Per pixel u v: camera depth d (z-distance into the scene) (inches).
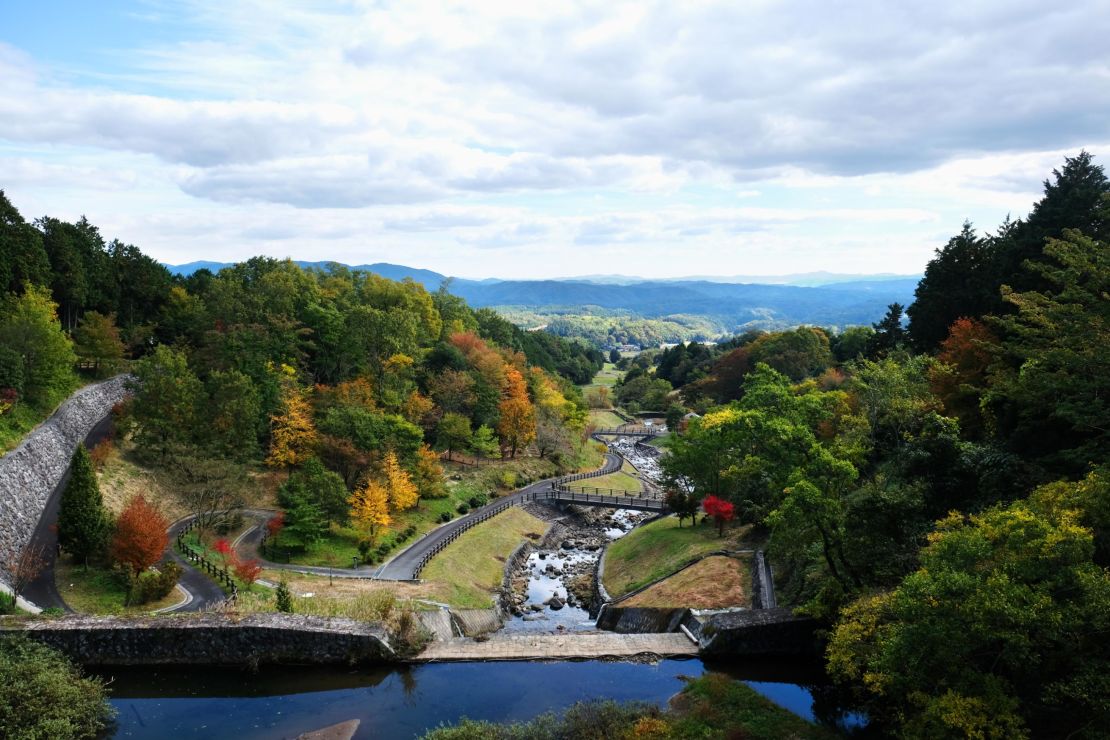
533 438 3814.0
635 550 2298.2
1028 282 1892.2
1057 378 1153.4
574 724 963.3
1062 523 800.9
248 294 3472.0
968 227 2512.3
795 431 1695.4
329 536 2361.0
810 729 954.7
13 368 2130.9
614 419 6230.3
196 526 2197.3
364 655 1214.9
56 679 1012.5
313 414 2839.6
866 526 1210.0
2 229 2564.0
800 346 4658.0
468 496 3093.0
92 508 1673.2
